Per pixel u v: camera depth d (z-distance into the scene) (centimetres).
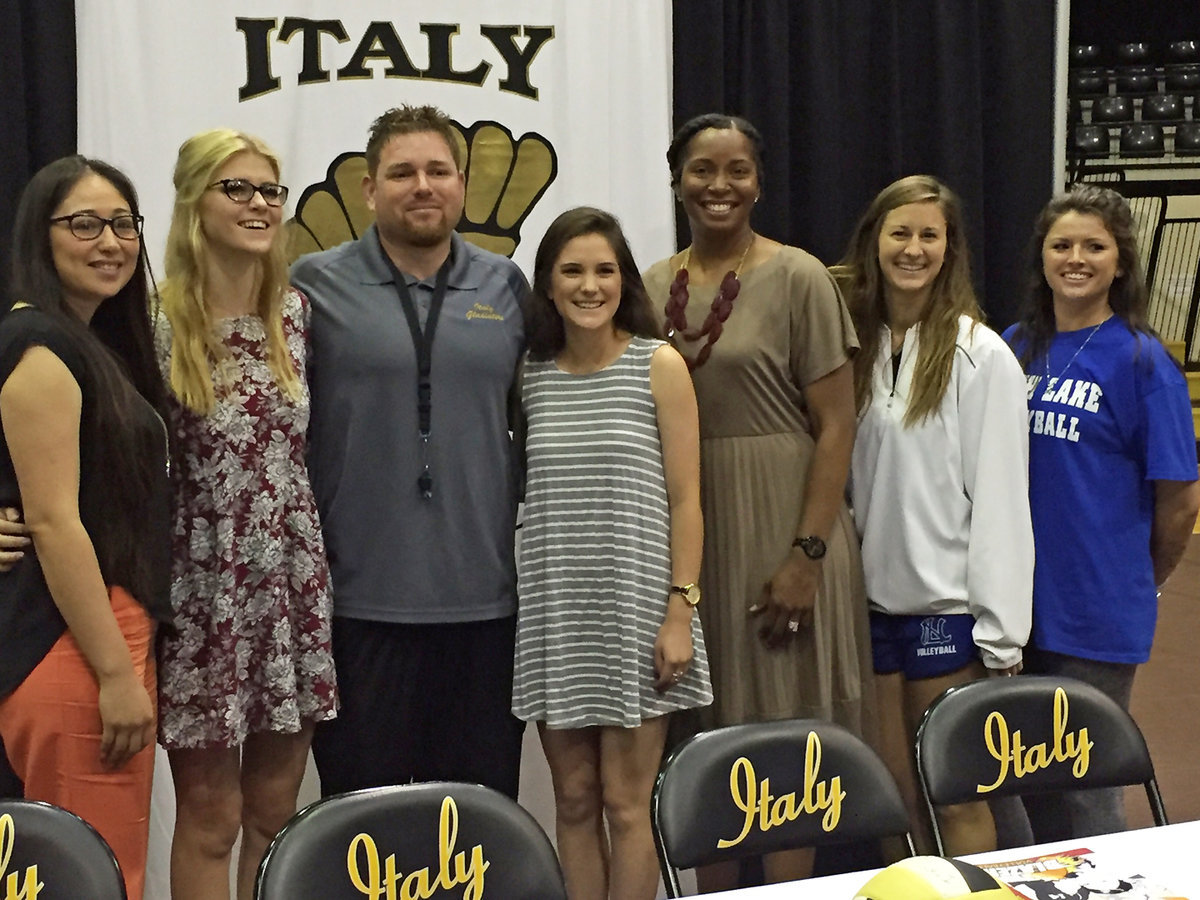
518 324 235
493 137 294
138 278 200
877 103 321
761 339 240
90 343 192
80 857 158
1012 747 202
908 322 253
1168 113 644
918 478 246
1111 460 246
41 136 270
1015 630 241
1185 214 648
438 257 229
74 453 189
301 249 286
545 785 315
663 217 304
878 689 259
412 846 168
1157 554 253
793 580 240
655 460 228
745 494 243
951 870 123
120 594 197
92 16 269
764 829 188
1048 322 259
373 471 222
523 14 293
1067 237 247
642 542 226
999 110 328
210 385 205
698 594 230
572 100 297
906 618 252
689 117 308
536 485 229
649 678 228
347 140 286
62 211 190
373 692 226
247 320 212
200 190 205
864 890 125
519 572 232
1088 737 206
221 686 208
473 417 225
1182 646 463
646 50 300
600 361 231
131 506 195
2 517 191
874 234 251
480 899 170
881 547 252
